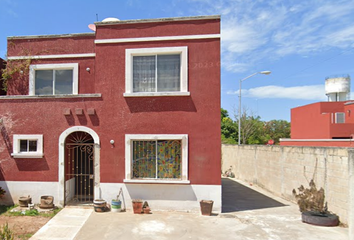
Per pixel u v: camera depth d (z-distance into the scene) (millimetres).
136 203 8281
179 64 8977
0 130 9125
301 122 23812
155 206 8617
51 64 9898
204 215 8227
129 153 8766
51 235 6570
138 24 9023
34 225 7215
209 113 8641
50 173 8938
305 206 8867
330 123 19797
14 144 9039
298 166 9961
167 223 7469
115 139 8852
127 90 8922
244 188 13836
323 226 7363
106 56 9094
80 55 9852
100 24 9125
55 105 9055
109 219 7758
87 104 9000
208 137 8602
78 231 6844
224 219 7922
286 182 10938
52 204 8602
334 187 7883
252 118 35188
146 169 8859
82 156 9742
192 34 8812
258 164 14328
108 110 8945
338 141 15930
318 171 8695
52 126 9016
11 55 10023
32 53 9961
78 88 9812
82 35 9906
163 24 8938
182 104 8742
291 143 20875
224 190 13242
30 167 8992
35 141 9164
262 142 34969
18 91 9969
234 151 18828
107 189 8766
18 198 8977
